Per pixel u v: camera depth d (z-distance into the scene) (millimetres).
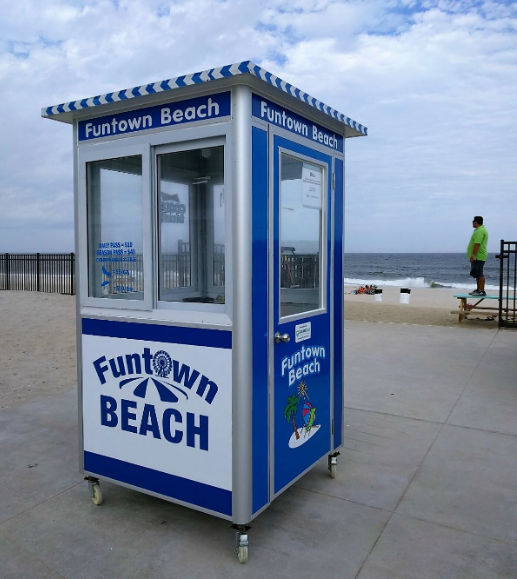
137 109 3002
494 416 5004
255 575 2615
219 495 2803
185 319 2852
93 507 3312
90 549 2844
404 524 3098
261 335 2807
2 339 9117
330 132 3482
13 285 19156
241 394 2699
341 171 3648
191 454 2891
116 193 3170
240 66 2486
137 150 3006
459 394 5711
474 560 2742
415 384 6121
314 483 3643
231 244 2680
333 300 3592
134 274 3113
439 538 2949
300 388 3217
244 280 2668
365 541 2920
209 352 2785
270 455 2924
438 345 8445
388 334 9492
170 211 3102
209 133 2738
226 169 2695
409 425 4781
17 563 2719
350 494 3479
